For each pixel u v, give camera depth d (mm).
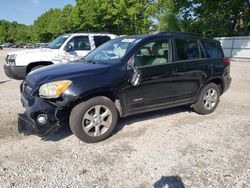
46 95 3584
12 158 3461
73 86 3623
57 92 3561
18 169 3191
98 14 38469
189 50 5020
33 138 4109
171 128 4633
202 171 3201
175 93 4789
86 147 3824
